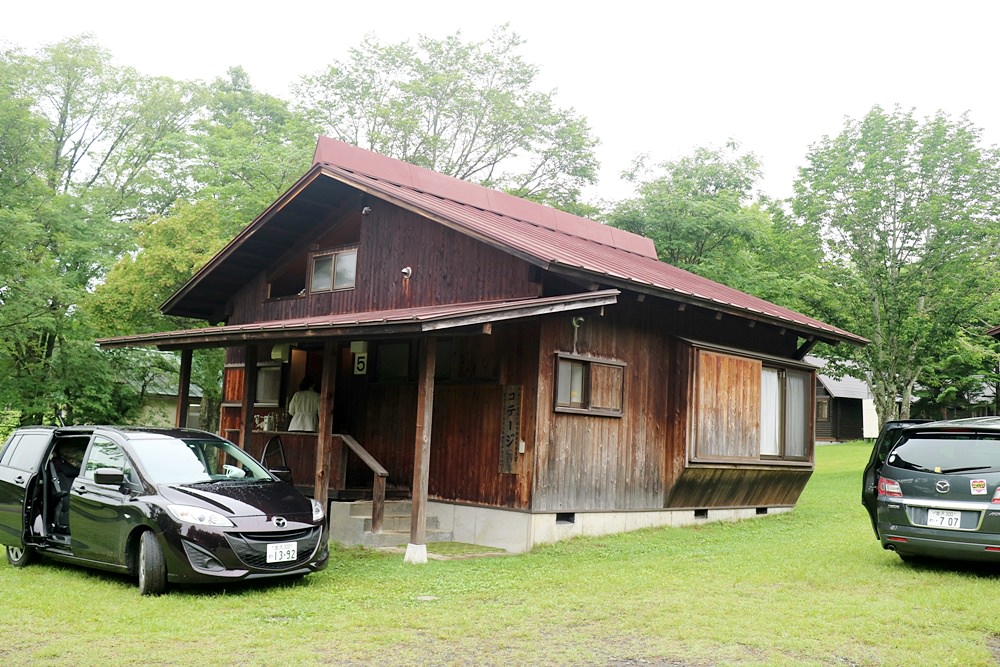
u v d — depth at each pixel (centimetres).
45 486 919
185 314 1720
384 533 1070
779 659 571
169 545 756
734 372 1313
